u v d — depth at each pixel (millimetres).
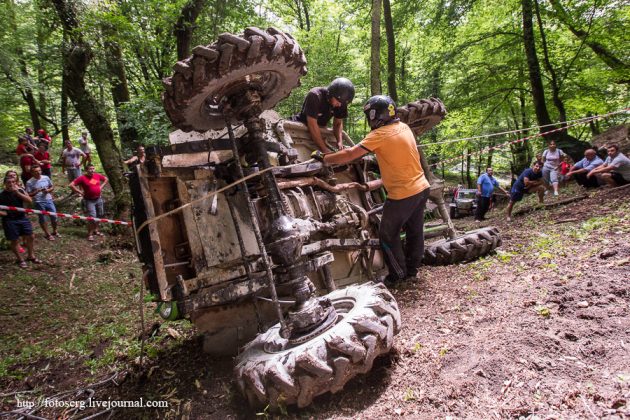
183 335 4273
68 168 12859
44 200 9570
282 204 3057
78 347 4555
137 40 10938
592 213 6613
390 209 4008
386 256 4227
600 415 1848
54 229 9883
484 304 3424
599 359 2281
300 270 2900
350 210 4324
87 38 10133
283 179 3840
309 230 3096
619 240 4277
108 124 11391
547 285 3482
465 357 2605
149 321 5121
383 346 2496
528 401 2059
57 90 16719
